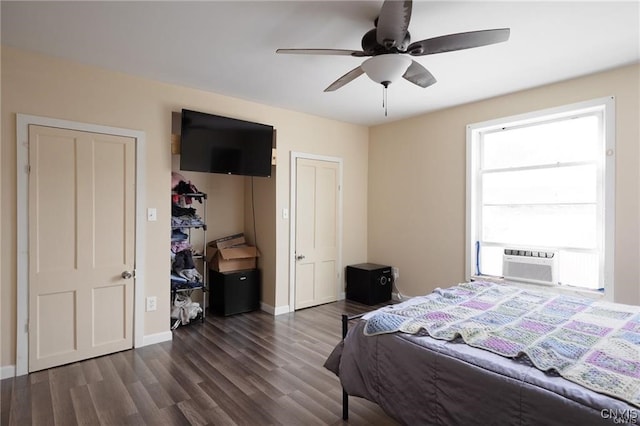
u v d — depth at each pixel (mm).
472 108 3961
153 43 2561
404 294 4695
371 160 5117
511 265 3680
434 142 4344
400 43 2039
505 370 1449
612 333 1795
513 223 3814
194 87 3488
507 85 3383
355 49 2662
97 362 2893
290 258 4340
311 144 4508
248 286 4328
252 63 2908
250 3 2057
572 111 3250
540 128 3609
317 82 3340
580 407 1220
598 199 3240
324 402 2318
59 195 2803
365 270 4680
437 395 1607
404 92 3600
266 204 4328
